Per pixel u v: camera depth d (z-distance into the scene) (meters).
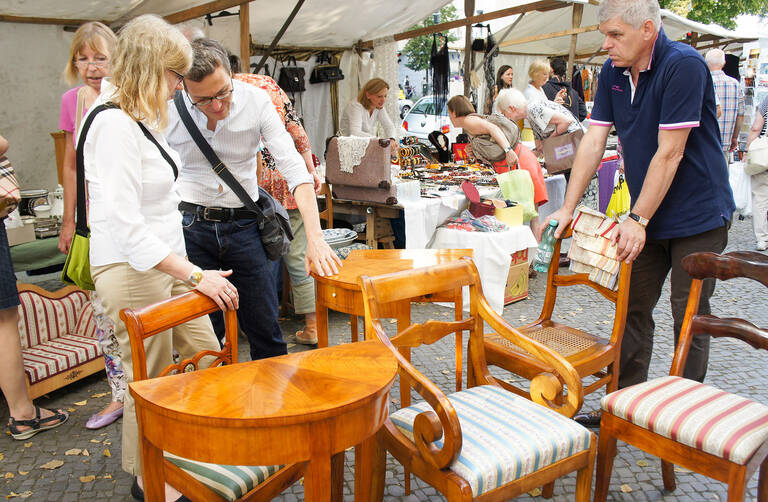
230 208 2.81
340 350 1.69
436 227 4.84
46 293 3.66
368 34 9.17
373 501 2.11
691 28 10.93
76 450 2.90
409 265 2.71
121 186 1.96
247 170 2.79
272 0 6.80
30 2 5.37
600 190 6.92
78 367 3.47
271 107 2.68
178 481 1.75
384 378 1.50
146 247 1.98
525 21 11.32
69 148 3.15
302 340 4.18
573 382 2.08
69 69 2.88
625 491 2.57
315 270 2.59
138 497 2.49
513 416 2.02
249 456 1.33
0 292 2.81
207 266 2.88
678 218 2.77
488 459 1.79
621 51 2.62
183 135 2.65
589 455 1.98
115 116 1.96
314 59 9.20
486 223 4.71
